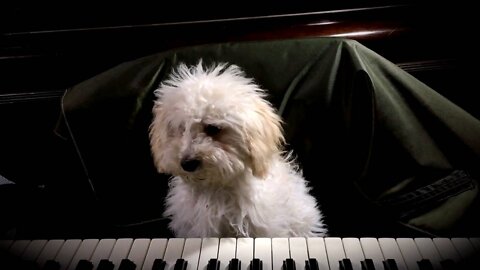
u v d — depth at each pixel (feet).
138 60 3.16
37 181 3.97
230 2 3.23
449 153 3.05
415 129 2.99
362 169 3.14
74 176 3.84
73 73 3.29
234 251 2.27
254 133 2.80
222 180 2.78
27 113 3.35
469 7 3.12
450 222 3.00
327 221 3.59
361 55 2.96
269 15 3.30
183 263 2.17
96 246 2.37
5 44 3.16
